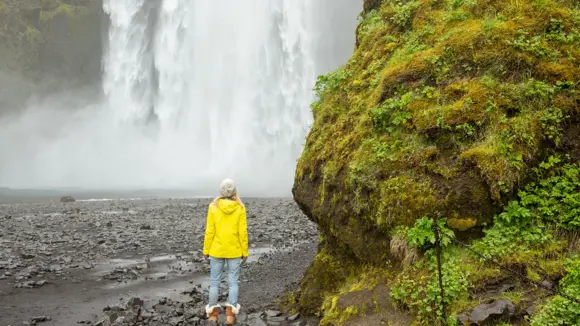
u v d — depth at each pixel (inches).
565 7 238.5
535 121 204.7
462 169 202.5
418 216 203.8
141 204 956.6
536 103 208.5
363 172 225.9
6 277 370.9
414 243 197.3
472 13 249.3
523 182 200.1
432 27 256.7
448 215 200.2
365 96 260.5
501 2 243.9
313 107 307.9
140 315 268.5
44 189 1378.0
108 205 937.5
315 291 253.4
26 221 691.4
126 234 578.9
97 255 462.0
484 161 198.1
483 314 169.8
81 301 311.0
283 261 429.4
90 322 267.3
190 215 762.2
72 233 586.2
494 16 241.8
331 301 224.8
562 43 223.3
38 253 465.7
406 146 220.8
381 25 297.1
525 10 234.7
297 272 382.9
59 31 1929.1
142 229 619.5
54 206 921.5
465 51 229.8
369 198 223.1
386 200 212.8
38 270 396.2
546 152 204.1
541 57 219.0
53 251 478.0
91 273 391.9
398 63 250.2
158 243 526.6
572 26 227.9
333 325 206.5
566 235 190.7
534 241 189.6
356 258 238.7
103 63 1983.3
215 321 249.4
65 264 421.7
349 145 245.1
